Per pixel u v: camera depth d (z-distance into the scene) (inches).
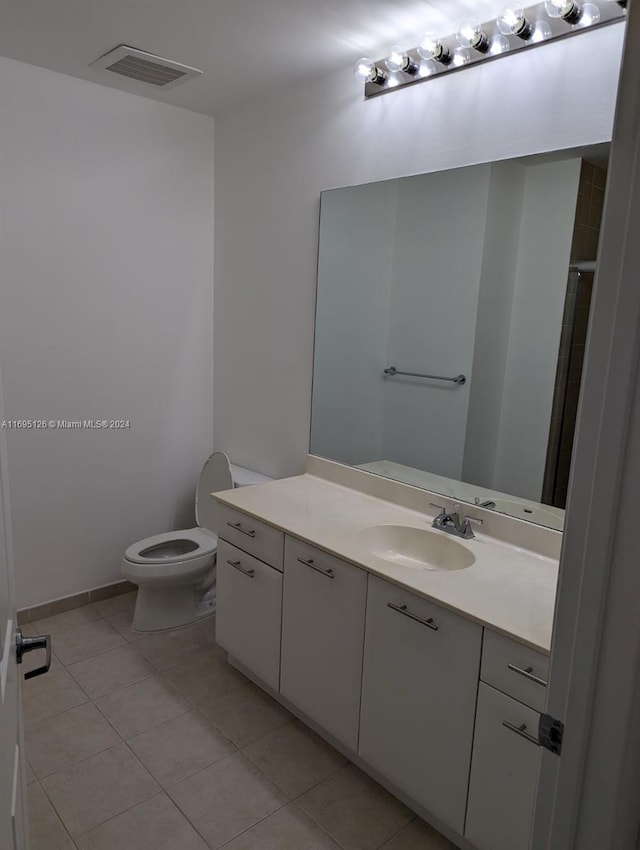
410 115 86.9
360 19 80.0
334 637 77.2
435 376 88.0
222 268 127.0
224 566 97.2
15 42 91.0
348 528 83.4
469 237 81.7
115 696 93.6
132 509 126.0
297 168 106.2
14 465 108.6
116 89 109.8
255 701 93.6
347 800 75.1
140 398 123.3
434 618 64.4
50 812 71.5
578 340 72.0
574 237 71.0
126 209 115.0
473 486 84.4
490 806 60.8
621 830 29.0
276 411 117.0
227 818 71.7
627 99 24.9
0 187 99.7
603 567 27.3
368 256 95.2
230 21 81.9
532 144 73.6
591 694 28.5
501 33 73.5
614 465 26.5
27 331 106.3
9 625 40.9
